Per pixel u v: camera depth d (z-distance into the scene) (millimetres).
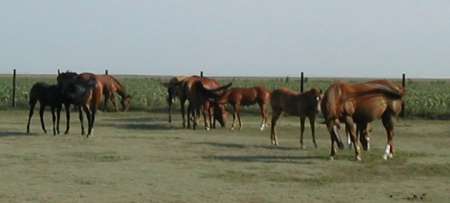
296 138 21000
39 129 22984
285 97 18484
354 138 15695
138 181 12516
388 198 11188
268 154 16766
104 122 26422
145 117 29047
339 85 15656
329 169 14289
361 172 13922
